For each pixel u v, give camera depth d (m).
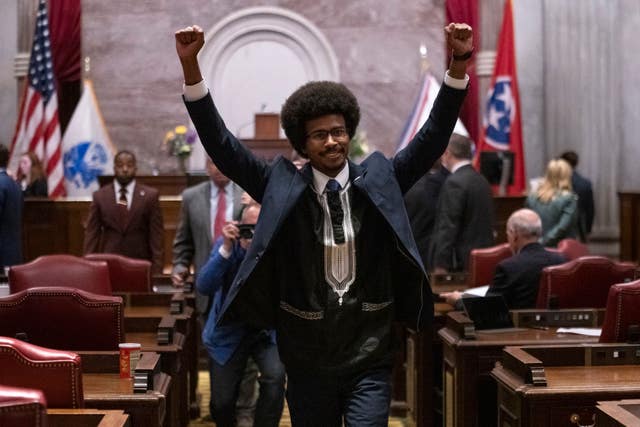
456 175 12.71
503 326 8.97
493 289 9.84
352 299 5.53
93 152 20.25
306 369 5.58
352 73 23.34
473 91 23.23
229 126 23.41
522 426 6.39
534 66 22.80
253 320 5.67
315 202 5.57
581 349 7.14
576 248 12.04
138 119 23.41
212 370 8.67
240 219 11.04
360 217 5.56
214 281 8.49
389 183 5.56
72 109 25.23
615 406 5.15
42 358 5.58
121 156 13.89
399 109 23.30
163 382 6.82
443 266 12.70
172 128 23.39
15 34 24.38
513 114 20.06
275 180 5.57
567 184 15.02
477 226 12.68
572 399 6.32
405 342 11.67
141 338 8.80
